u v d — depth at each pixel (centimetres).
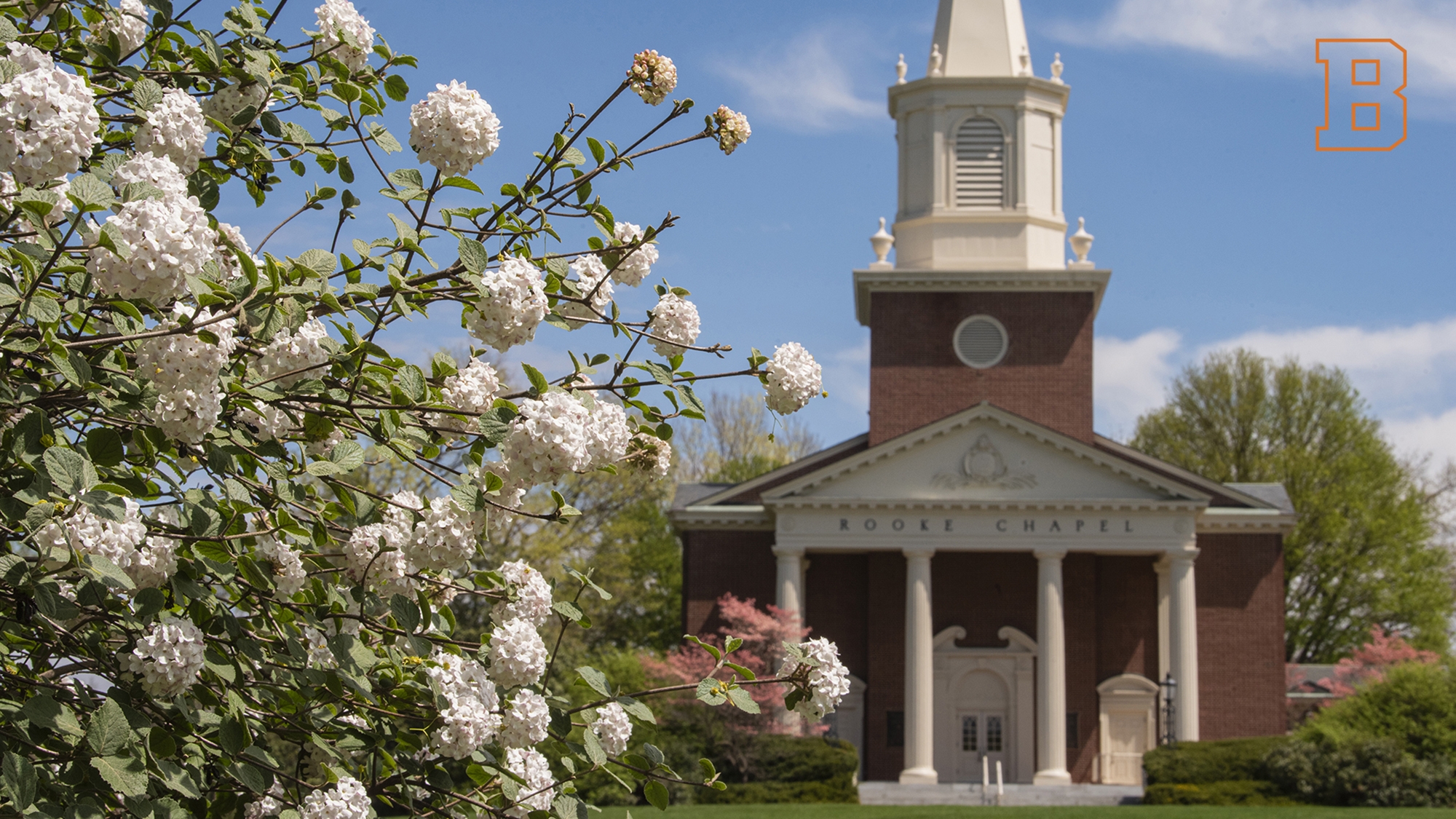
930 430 4072
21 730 446
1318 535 6006
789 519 4100
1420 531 5934
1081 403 4375
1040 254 4581
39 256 453
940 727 4219
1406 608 5881
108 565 429
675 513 4300
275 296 470
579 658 3988
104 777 427
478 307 520
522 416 479
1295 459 6059
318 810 487
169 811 461
